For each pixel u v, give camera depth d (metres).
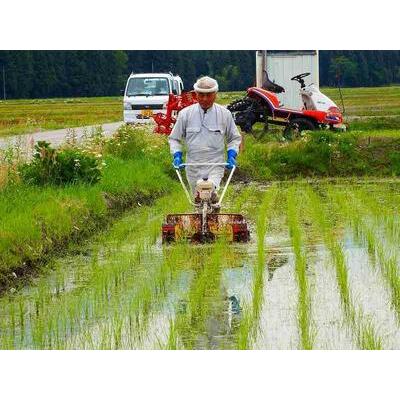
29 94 153.50
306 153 42.81
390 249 20.70
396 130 51.97
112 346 13.37
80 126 72.19
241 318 14.91
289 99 56.38
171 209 28.39
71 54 158.38
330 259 19.75
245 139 45.69
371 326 14.25
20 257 19.09
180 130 22.75
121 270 18.84
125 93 59.75
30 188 25.89
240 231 21.94
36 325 14.64
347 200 30.58
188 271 18.67
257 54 55.75
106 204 27.30
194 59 166.50
